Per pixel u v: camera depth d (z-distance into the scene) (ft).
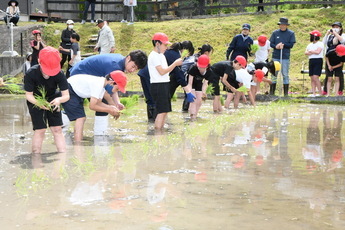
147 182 15.38
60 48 60.18
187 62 35.68
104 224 11.46
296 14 72.64
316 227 11.37
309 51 48.14
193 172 16.87
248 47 48.96
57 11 87.15
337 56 47.11
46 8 87.76
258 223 11.57
